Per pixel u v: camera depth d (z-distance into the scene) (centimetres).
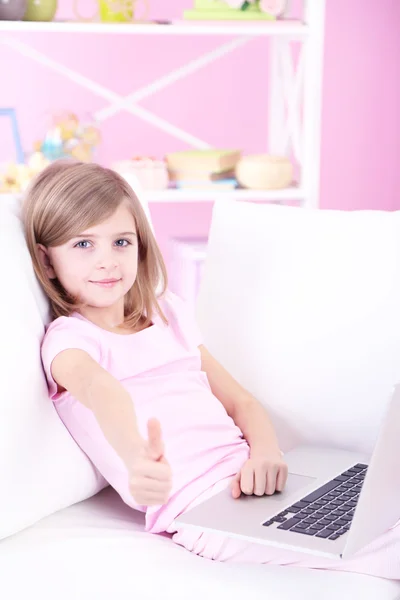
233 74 362
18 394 138
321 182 378
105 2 300
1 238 151
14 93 346
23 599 124
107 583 126
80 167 162
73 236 155
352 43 368
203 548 141
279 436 174
